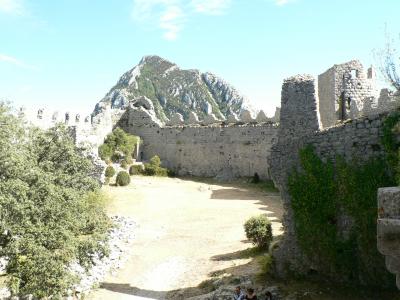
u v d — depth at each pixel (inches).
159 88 7805.1
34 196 756.6
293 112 893.2
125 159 2481.5
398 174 523.8
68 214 774.5
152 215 1498.5
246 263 904.3
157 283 879.1
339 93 1469.0
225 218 1418.6
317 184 619.5
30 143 900.6
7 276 795.4
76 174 940.6
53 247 745.6
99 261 944.9
